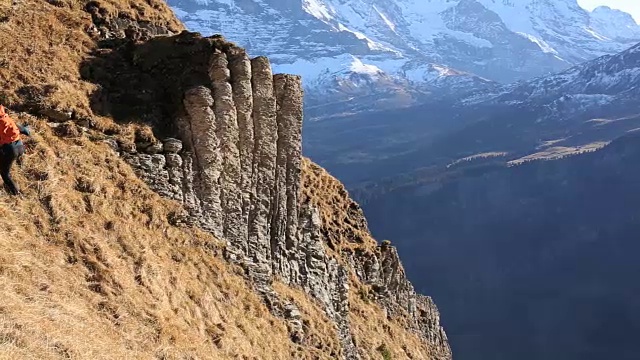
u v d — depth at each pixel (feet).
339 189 145.28
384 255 148.25
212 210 78.43
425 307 166.61
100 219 64.18
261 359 70.49
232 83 84.07
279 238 89.71
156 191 73.87
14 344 44.83
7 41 77.56
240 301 74.69
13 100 70.38
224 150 81.05
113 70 83.51
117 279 59.52
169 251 69.72
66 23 86.58
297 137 93.25
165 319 61.26
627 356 555.69
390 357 114.01
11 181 58.90
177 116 79.87
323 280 98.02
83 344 49.62
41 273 54.19
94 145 71.36
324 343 86.69
